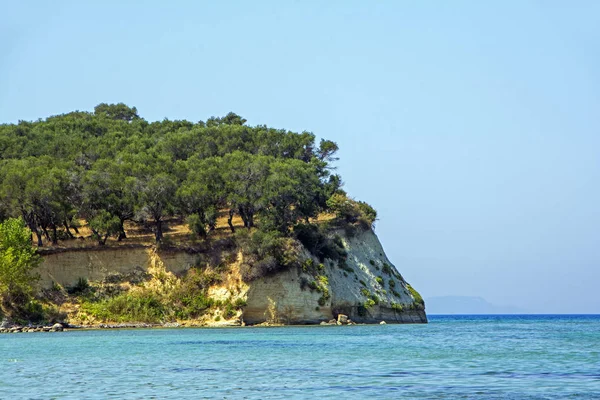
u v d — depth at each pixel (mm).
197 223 111312
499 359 57594
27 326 97375
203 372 49562
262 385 43594
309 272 112375
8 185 110000
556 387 42281
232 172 117375
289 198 113250
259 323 107938
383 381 45000
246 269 108125
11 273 97188
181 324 105812
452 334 94562
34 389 42562
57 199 110750
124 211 114125
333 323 111938
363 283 123312
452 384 43656
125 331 94938
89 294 107250
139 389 42375
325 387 42688
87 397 39906
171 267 111250
